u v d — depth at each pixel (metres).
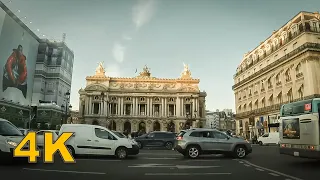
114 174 10.91
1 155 12.16
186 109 99.38
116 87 99.00
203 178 10.18
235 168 12.92
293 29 44.75
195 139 17.47
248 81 59.72
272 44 52.00
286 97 45.34
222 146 17.52
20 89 66.56
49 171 11.18
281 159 17.23
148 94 98.38
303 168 12.95
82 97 100.19
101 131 17.17
